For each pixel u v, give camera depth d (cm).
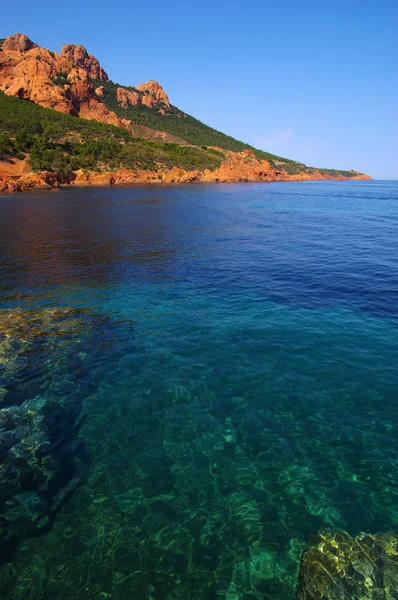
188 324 1002
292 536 428
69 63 12600
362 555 402
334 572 385
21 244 2073
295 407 655
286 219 3219
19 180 5959
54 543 417
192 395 696
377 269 1510
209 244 2092
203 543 420
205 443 576
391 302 1131
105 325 999
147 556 405
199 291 1270
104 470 523
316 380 732
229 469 525
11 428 605
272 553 408
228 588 372
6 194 5306
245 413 643
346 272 1472
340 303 1130
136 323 1011
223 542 421
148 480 507
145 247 2003
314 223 2983
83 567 392
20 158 6731
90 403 676
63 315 1070
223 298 1197
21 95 10462
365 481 501
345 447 561
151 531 434
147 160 8888
